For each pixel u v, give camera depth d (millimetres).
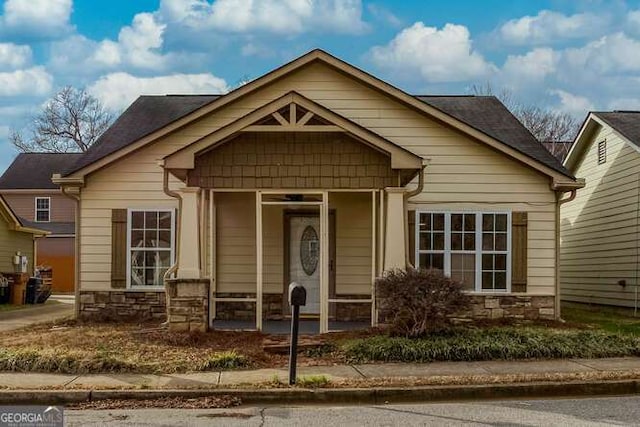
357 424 6727
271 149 11734
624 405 7660
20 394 7836
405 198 11867
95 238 14320
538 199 14023
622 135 17094
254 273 14352
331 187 11688
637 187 16625
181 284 11320
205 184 11688
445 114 13852
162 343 10469
